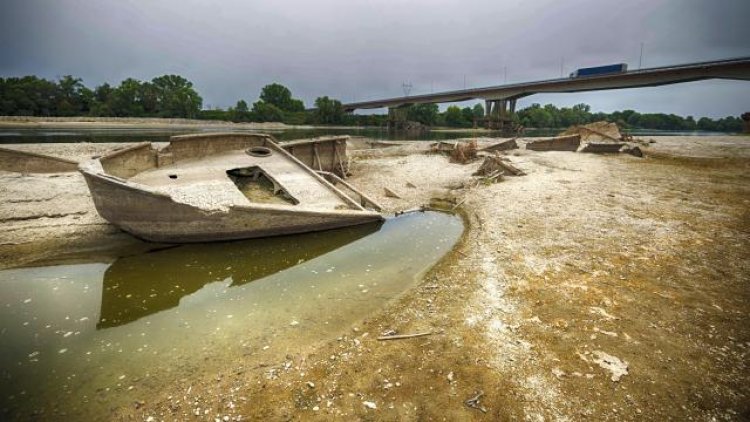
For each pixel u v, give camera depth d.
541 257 9.77
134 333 6.86
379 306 7.71
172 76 115.62
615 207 14.46
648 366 5.54
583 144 41.97
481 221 13.39
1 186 15.33
